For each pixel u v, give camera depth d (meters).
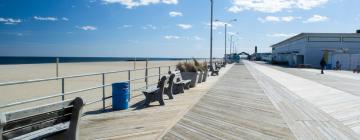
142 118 8.34
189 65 16.64
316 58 61.53
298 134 7.21
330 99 13.17
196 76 16.36
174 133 6.95
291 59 70.12
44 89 17.30
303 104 11.60
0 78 25.52
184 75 16.20
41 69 39.56
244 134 7.06
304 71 40.16
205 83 18.78
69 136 4.33
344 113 9.93
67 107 4.23
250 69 41.31
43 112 3.84
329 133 7.37
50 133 3.95
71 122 4.35
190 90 14.76
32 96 14.52
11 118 3.41
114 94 9.62
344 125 8.24
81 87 18.33
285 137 6.93
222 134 7.00
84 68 44.16
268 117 8.91
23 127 3.67
